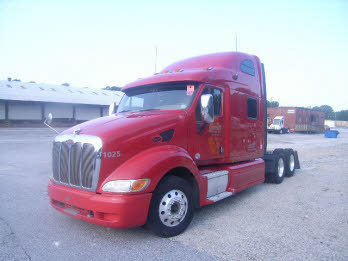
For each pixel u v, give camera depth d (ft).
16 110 123.13
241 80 22.09
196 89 17.42
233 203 21.17
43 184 25.72
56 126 131.64
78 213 13.99
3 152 46.91
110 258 12.39
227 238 14.60
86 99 142.51
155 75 19.40
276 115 160.86
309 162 44.88
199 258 12.45
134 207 12.91
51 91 142.82
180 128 16.14
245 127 22.41
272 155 28.60
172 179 14.64
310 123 172.76
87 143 13.56
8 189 23.86
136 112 18.06
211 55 22.26
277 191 25.12
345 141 104.68
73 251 13.01
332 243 14.10
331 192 24.76
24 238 14.37
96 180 13.17
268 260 12.34
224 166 20.59
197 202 16.28
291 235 15.05
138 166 13.38
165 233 14.32
